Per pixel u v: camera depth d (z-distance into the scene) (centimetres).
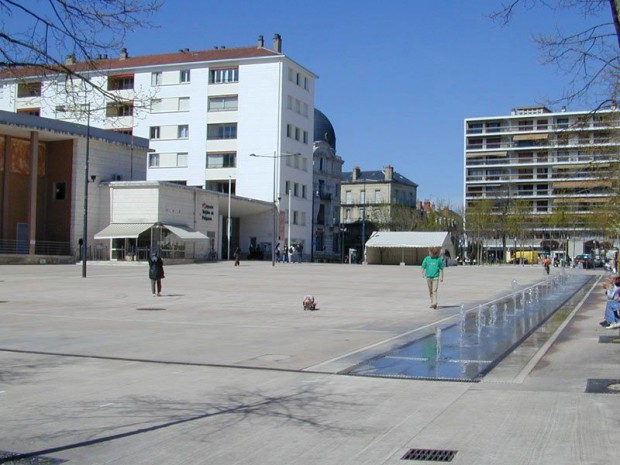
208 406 858
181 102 8069
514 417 784
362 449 669
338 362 1199
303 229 8550
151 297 2652
